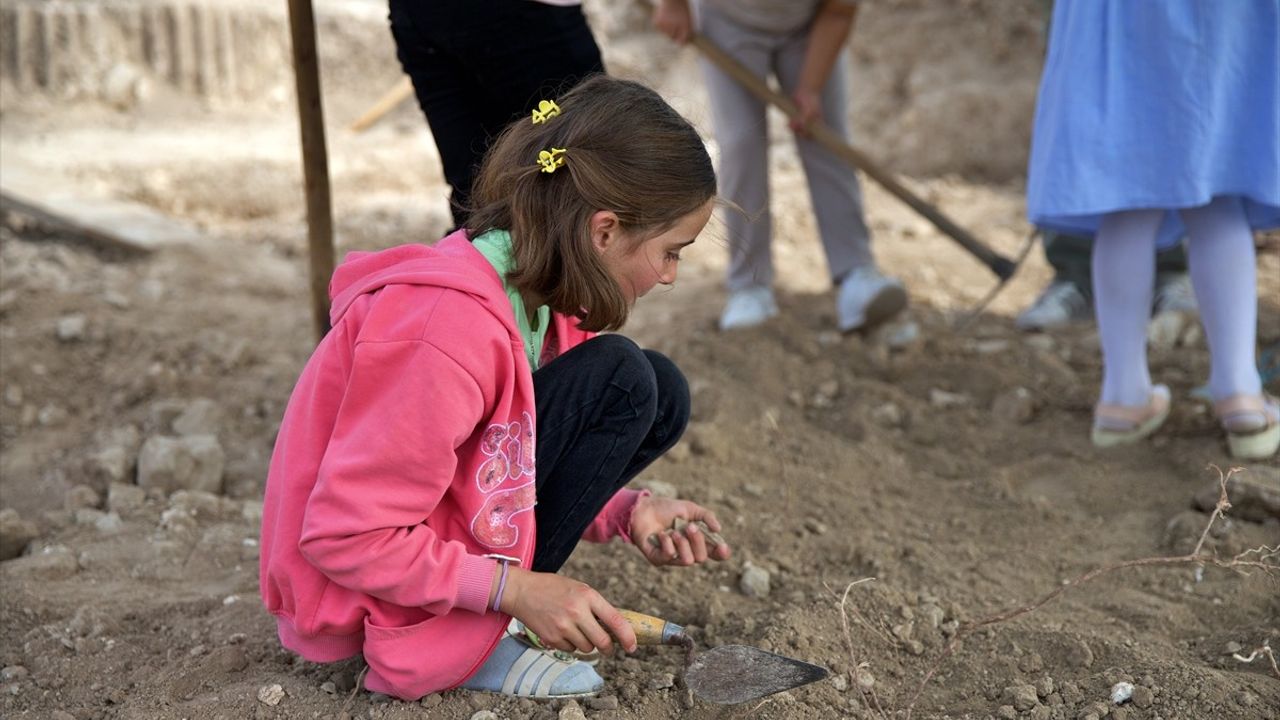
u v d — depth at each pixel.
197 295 4.61
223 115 8.66
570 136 1.87
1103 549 2.80
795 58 4.17
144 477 3.06
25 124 7.93
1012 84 7.03
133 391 3.66
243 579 2.61
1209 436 3.31
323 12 9.11
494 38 2.65
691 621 2.44
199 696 2.14
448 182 2.87
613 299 1.90
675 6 4.04
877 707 2.09
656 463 3.12
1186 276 4.32
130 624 2.40
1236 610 2.46
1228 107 2.85
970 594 2.57
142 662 2.27
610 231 1.88
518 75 2.70
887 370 3.95
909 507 3.06
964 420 3.61
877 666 2.29
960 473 3.29
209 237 5.41
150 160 6.93
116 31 8.63
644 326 4.41
